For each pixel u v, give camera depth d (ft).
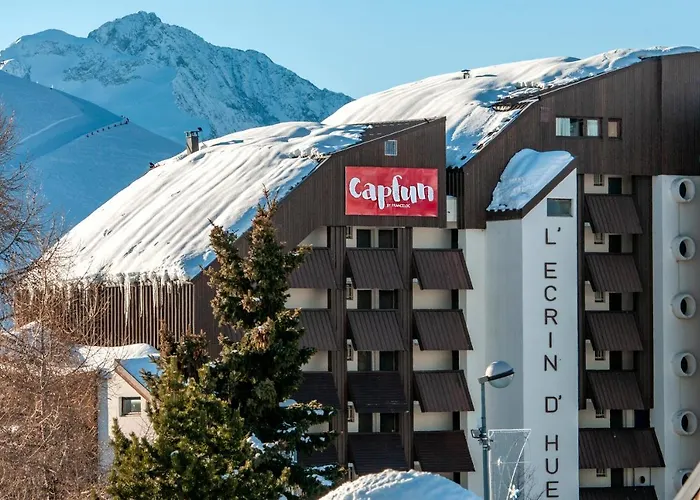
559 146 644.69
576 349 621.31
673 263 652.48
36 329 515.91
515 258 615.98
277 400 403.54
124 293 598.75
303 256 419.33
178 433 337.93
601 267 643.86
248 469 335.47
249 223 587.27
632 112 654.53
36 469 454.40
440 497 160.15
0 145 581.94
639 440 645.10
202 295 562.66
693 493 177.58
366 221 607.78
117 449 344.28
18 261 526.98
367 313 609.42
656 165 655.35
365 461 597.93
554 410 615.98
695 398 651.66
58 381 501.15
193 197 647.15
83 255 650.43
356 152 606.55
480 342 627.05
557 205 621.31
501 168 635.25
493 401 624.18
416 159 616.80
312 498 398.21
